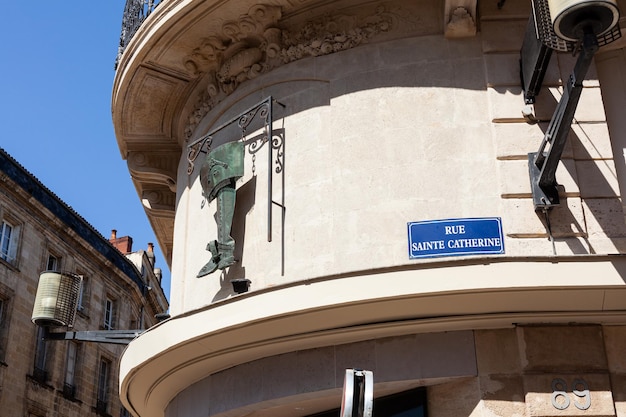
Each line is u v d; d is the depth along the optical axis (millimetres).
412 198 8969
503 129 9031
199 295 10320
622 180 8953
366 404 5453
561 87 9141
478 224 8664
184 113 11953
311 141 9719
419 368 8430
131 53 11078
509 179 8812
